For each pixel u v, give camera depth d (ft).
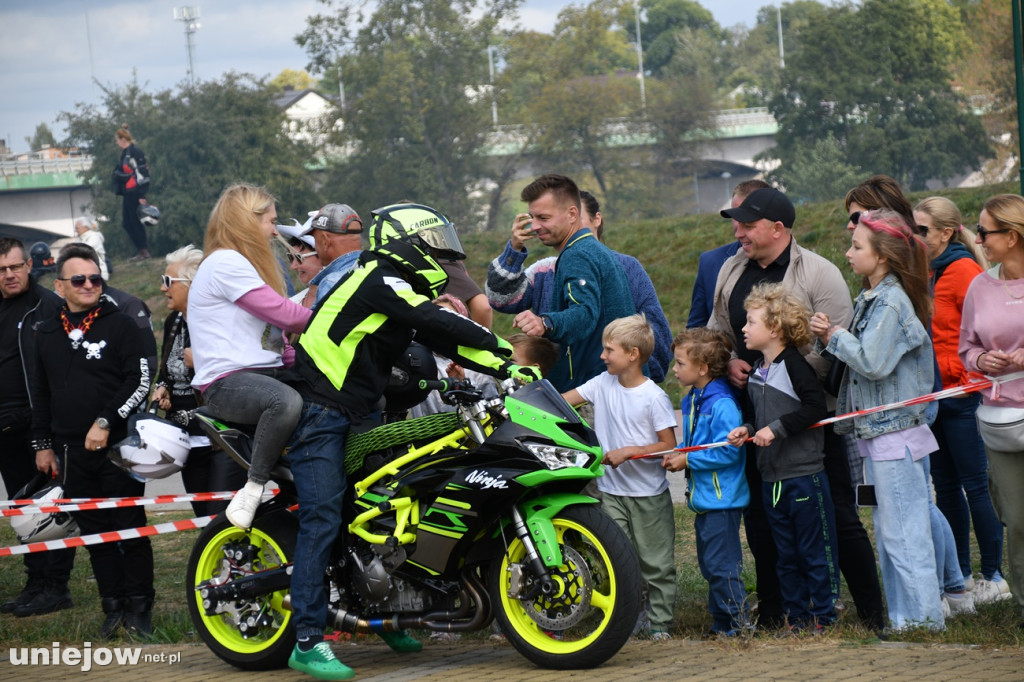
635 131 331.16
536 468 21.11
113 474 29.35
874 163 312.29
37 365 30.48
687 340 25.21
